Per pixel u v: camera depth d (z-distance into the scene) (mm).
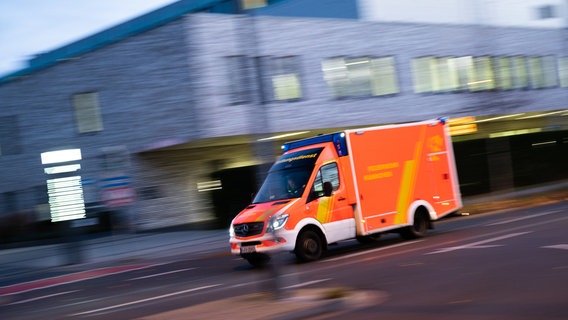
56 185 28828
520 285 9703
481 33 39125
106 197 25734
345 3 37812
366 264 13883
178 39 28359
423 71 36125
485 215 25000
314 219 15867
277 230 15336
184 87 28359
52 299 14625
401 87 35000
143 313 10852
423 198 18234
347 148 16797
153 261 21531
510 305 8461
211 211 29359
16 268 23312
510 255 12688
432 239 17328
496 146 35156
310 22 31656
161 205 29984
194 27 28156
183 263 19891
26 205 28281
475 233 17547
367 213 16891
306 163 16484
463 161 33625
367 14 37219
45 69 30109
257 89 29438
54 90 30125
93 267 21516
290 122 30438
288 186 16312
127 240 26328
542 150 37625
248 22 16844
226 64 28797
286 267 15023
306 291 10812
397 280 11312
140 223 28812
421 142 18438
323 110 31734
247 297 10750
